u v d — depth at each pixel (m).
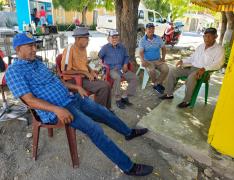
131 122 3.62
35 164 2.61
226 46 7.94
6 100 4.09
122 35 5.90
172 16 20.62
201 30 30.28
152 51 4.95
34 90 2.38
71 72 3.48
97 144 2.35
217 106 2.69
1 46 5.59
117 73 4.08
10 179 2.39
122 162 2.39
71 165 2.61
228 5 3.93
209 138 2.85
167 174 2.56
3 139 3.04
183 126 3.38
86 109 2.79
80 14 24.73
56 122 2.47
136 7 5.79
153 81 4.91
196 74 3.84
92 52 7.22
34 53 2.39
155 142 3.16
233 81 2.42
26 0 7.18
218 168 2.64
